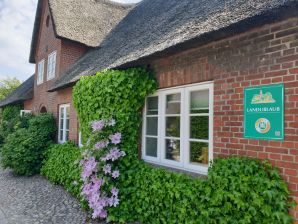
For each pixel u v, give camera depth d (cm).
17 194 745
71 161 784
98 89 596
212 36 394
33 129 1051
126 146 569
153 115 577
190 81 466
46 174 930
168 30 583
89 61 1006
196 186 415
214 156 418
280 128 335
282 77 336
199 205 396
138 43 677
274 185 324
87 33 1234
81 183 657
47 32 1393
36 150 1016
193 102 483
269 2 334
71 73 1032
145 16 968
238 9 397
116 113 563
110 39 1134
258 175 341
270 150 345
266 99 351
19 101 1762
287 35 334
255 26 357
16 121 1453
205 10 535
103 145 550
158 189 475
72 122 955
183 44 432
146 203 502
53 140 1098
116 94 562
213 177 386
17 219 557
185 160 489
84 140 631
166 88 530
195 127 478
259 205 327
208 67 433
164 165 533
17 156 968
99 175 542
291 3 292
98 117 588
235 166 366
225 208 361
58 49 1223
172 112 528
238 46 388
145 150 592
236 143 386
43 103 1352
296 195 316
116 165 560
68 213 589
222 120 407
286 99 331
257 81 363
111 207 536
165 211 459
